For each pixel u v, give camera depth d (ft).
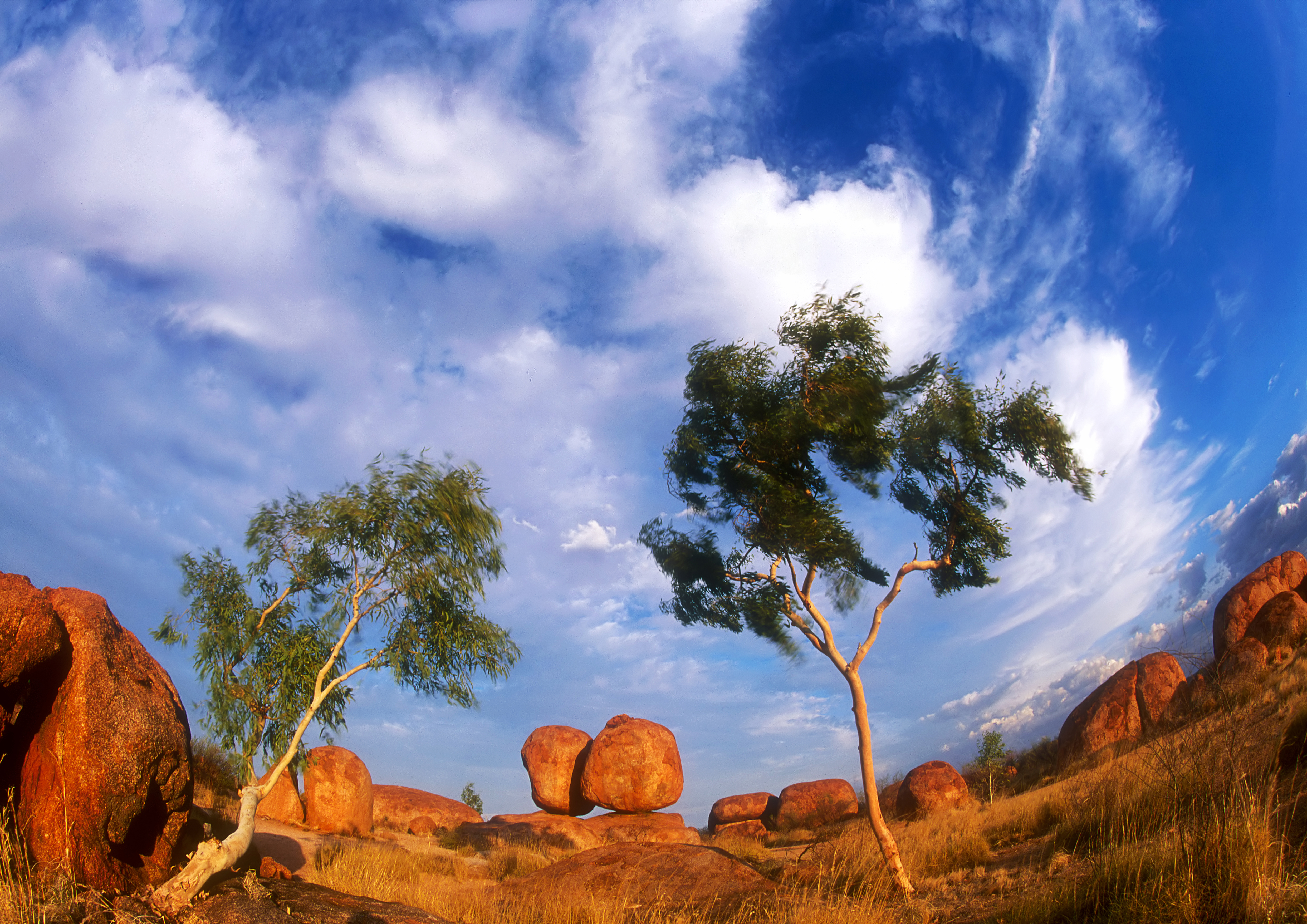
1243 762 24.58
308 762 46.16
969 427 49.16
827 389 48.88
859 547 49.75
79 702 31.01
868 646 46.78
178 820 34.94
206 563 46.29
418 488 49.75
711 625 53.98
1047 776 71.15
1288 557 76.48
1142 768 32.17
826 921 31.83
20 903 25.31
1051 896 24.90
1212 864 19.70
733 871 45.65
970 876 37.58
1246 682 47.83
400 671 48.78
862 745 43.75
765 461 50.96
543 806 111.24
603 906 38.14
